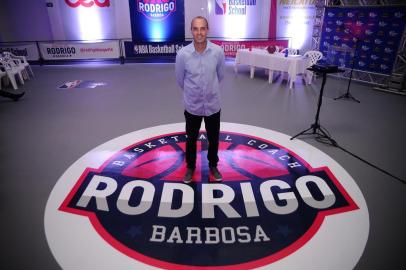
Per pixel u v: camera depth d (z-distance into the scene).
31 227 2.55
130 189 3.09
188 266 2.18
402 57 6.75
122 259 2.24
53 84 7.35
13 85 6.81
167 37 10.56
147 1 10.00
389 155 3.82
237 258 2.25
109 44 9.68
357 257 2.25
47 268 2.15
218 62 2.73
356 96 6.50
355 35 7.54
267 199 2.94
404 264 2.18
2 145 4.08
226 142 4.15
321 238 2.44
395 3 7.23
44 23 10.11
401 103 6.02
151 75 8.36
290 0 9.84
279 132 4.51
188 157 3.14
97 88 6.99
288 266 2.18
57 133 4.47
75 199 2.93
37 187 3.12
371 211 2.76
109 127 4.68
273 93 6.63
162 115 5.20
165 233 2.50
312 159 3.71
